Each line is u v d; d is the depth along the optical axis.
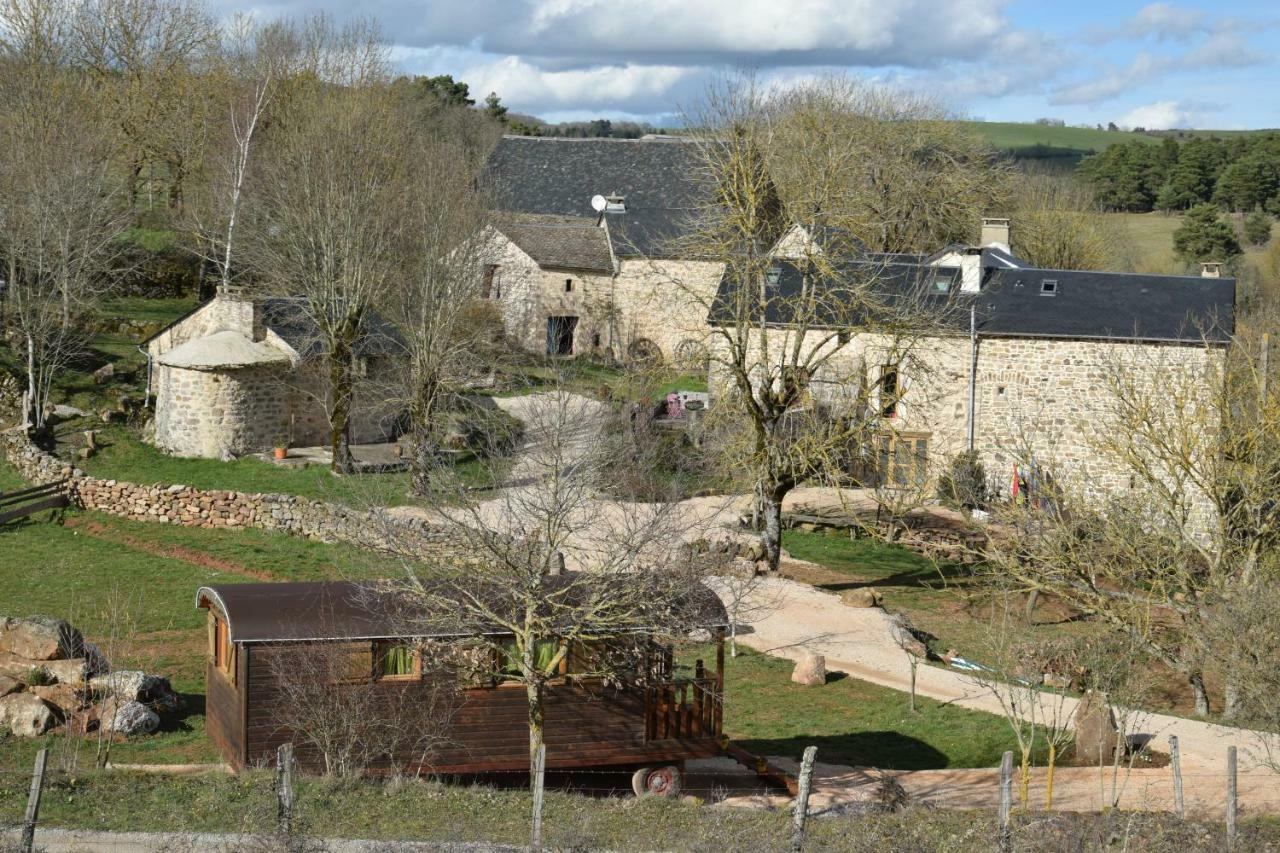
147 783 21.97
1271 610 27.36
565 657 23.86
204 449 49.06
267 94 71.56
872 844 20.17
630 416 37.44
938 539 47.06
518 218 78.56
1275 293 90.19
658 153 84.94
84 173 57.34
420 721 23.17
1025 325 51.09
